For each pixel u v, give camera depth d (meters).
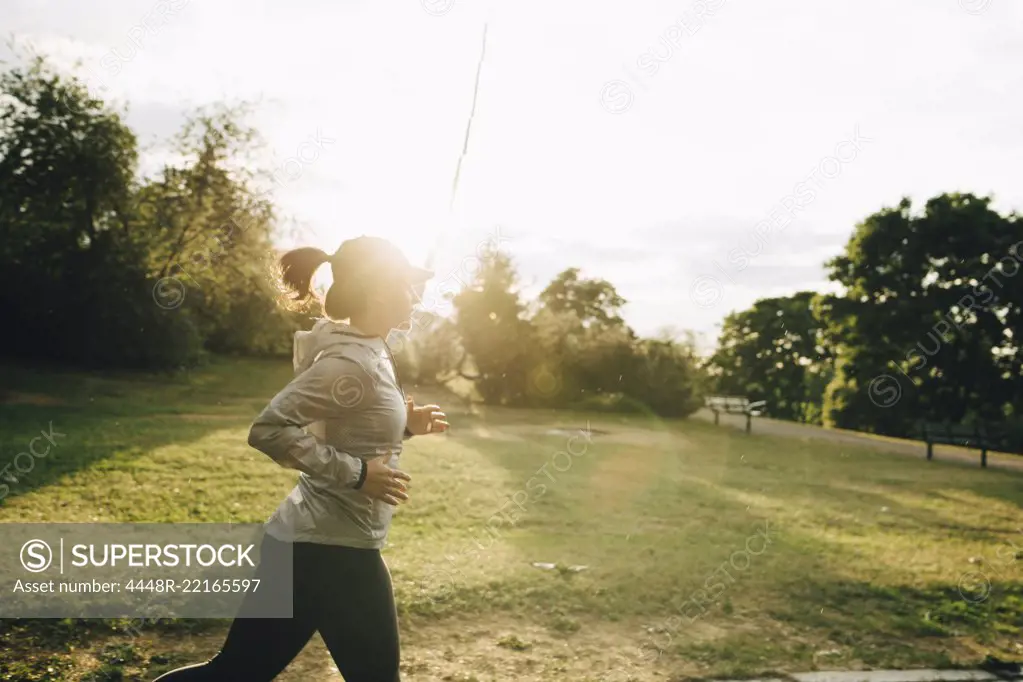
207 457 10.80
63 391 18.12
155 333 22.66
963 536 9.04
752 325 58.97
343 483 2.42
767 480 13.06
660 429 22.33
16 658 4.14
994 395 35.69
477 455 13.73
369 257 2.65
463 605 5.45
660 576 6.43
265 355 30.11
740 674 4.52
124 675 4.03
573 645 4.89
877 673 4.61
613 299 37.38
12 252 22.02
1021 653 5.14
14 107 22.06
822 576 6.68
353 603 2.48
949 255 36.16
